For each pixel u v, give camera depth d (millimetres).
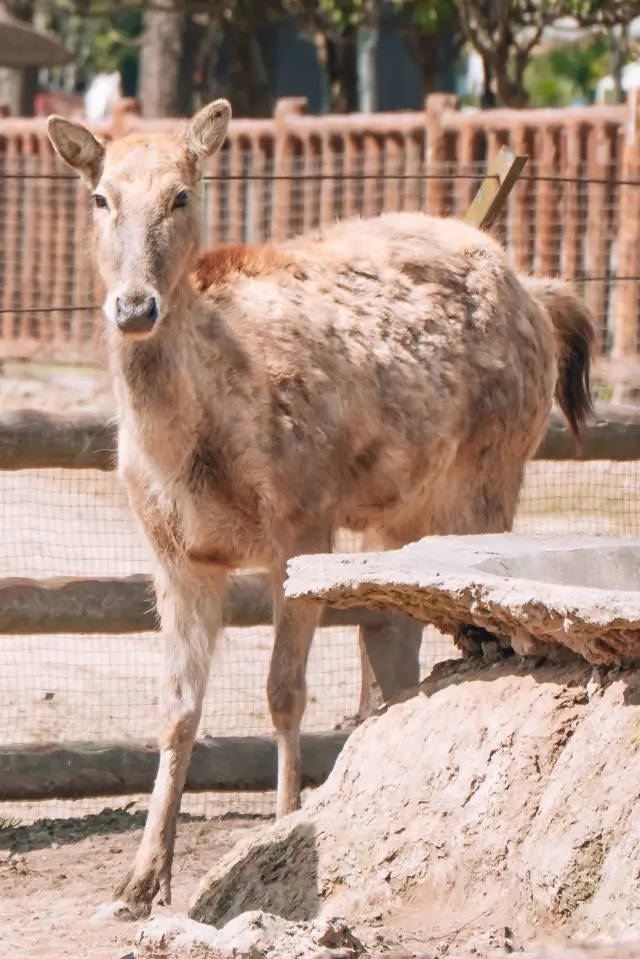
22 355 28203
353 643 14680
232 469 9688
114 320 8977
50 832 10883
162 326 9344
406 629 12117
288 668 9727
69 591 11398
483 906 6965
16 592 11289
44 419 11734
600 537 8492
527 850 6883
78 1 38438
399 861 7363
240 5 36656
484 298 11461
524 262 24641
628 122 23469
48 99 57938
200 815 11484
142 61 38469
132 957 6879
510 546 8117
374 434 10516
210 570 9953
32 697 13094
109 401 20391
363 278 10891
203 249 9789
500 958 6047
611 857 6496
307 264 10766
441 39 35969
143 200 9234
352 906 7363
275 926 6551
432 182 25172
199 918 7953
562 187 24328
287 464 9875
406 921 7109
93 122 28812
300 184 26797
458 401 11156
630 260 23375
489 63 33281
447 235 11648
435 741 7602
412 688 8078
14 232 29156
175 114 37125
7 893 9391
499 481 11805
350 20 34594
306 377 10039
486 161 25016
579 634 6730
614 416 13367
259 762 11445
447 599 7246
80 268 28359
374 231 11445
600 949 5996
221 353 9703
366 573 7406
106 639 14766
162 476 9641
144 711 12875
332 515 10250
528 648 7457
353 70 37938
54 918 8773
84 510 17141
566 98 57562
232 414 9664
